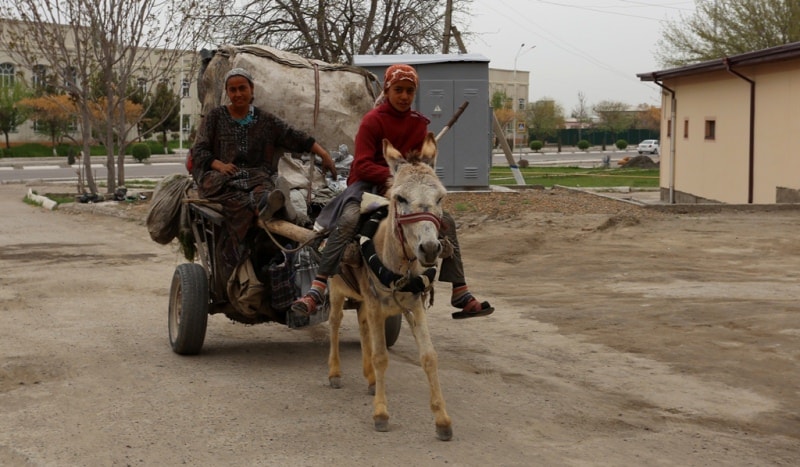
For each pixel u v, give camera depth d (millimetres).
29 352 8992
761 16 41406
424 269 6102
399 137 7270
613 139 113188
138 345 9375
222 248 8547
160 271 14828
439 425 6301
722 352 8914
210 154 8531
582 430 6645
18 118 72875
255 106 9234
